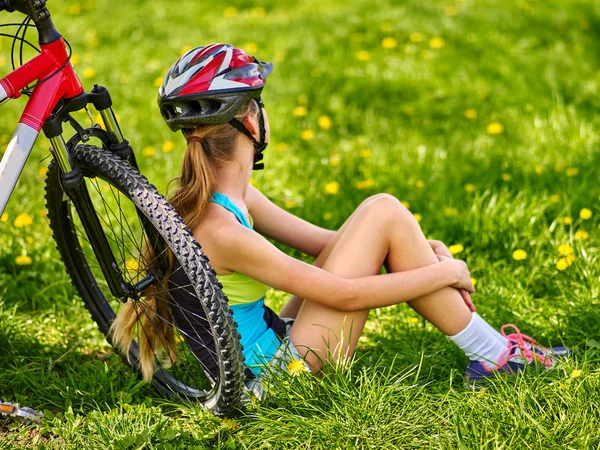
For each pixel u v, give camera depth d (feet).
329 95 17.94
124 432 7.47
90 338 9.89
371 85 18.12
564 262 10.19
